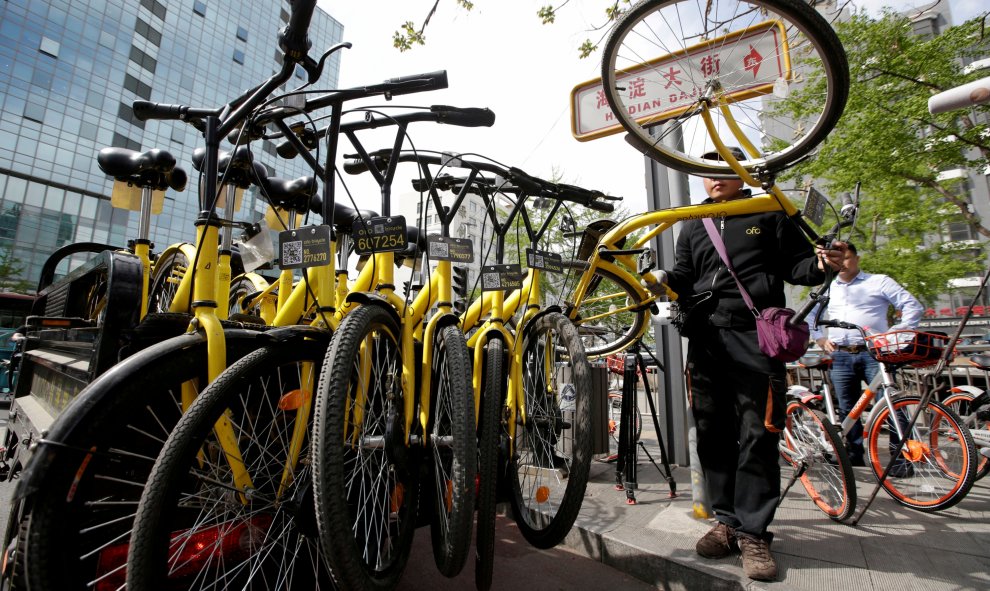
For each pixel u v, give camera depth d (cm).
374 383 186
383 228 186
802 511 296
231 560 152
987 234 1079
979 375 506
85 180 2786
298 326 157
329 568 121
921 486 307
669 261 388
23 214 2553
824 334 413
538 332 236
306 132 202
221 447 144
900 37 852
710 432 239
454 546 151
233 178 220
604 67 182
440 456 202
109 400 121
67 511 116
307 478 151
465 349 180
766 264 235
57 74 2728
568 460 273
